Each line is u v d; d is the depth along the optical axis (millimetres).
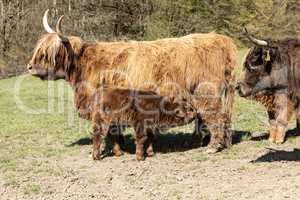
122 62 8578
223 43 8867
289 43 8117
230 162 8289
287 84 8055
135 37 35625
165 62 8523
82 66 8711
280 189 6770
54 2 33312
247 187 6941
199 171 7820
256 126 11031
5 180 7656
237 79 8594
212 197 6586
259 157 8531
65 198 6801
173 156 8727
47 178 7695
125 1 36406
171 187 7086
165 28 34844
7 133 11148
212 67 8695
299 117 8289
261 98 9133
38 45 8773
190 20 35125
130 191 6984
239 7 35281
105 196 6820
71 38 8797
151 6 35906
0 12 33000
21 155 9133
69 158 8852
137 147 8453
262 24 34500
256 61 8164
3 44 31891
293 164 8055
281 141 9367
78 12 34375
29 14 32719
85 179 7574
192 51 8625
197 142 9500
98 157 8539
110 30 35438
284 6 34938
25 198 6883
